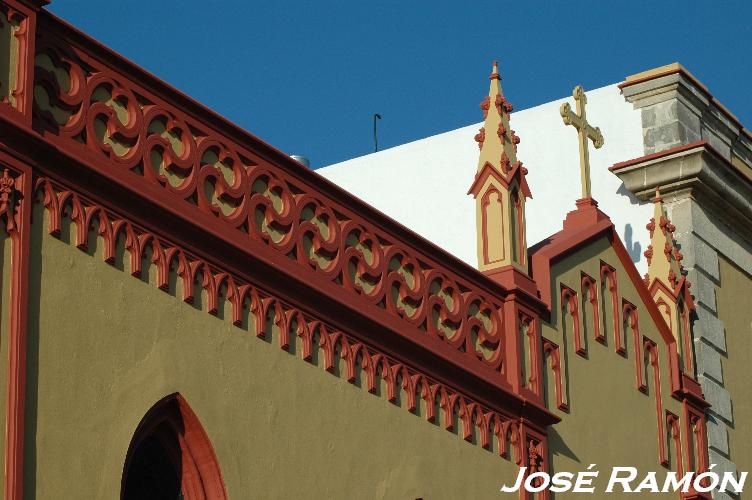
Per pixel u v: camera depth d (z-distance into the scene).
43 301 15.34
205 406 16.83
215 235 17.20
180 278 16.88
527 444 21.75
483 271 22.38
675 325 26.66
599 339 24.28
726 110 30.48
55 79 15.99
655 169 28.47
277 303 18.03
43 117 15.78
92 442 15.53
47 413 15.13
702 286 27.94
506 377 21.70
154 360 16.38
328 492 18.17
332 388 18.59
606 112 30.14
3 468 14.58
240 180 17.83
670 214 28.44
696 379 27.23
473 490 20.55
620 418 24.38
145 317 16.38
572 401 23.22
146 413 16.19
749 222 29.53
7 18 15.56
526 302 22.34
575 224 24.83
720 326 28.19
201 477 16.80
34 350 15.13
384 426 19.28
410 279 20.34
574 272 23.98
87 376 15.62
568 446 22.86
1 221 15.07
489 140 22.84
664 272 26.97
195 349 16.88
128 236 16.34
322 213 19.00
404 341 19.75
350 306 18.92
